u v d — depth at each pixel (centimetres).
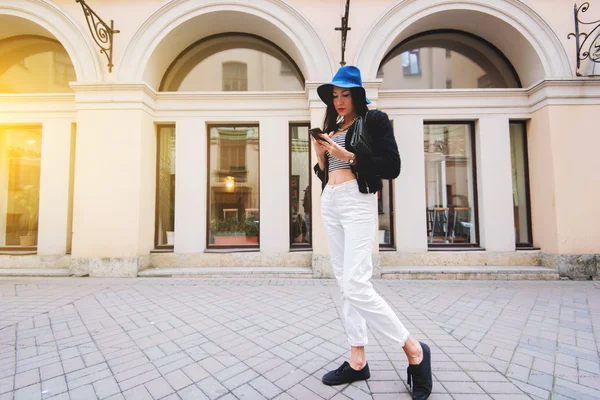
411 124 564
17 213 593
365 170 165
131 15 547
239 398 176
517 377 199
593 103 523
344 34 511
